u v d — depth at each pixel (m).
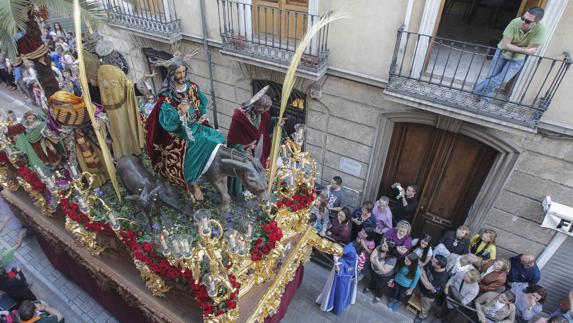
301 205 5.05
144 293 4.71
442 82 6.43
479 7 8.15
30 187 5.52
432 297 6.45
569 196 6.16
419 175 7.79
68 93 4.36
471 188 7.27
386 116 7.23
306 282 7.40
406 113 6.95
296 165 4.94
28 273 7.46
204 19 8.28
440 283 6.33
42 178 4.66
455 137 6.96
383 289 6.88
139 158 4.59
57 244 5.87
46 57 5.32
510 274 6.67
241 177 3.95
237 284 3.99
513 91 5.78
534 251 6.96
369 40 6.62
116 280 4.90
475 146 6.84
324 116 8.01
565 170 5.97
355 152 8.10
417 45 6.06
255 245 4.35
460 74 6.60
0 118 5.94
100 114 4.65
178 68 3.69
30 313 5.33
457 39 7.51
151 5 8.95
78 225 4.75
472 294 6.10
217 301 3.75
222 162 3.91
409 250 6.69
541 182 6.26
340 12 6.56
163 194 4.80
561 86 5.40
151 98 5.01
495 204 6.86
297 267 5.96
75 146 4.77
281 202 4.96
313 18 6.82
